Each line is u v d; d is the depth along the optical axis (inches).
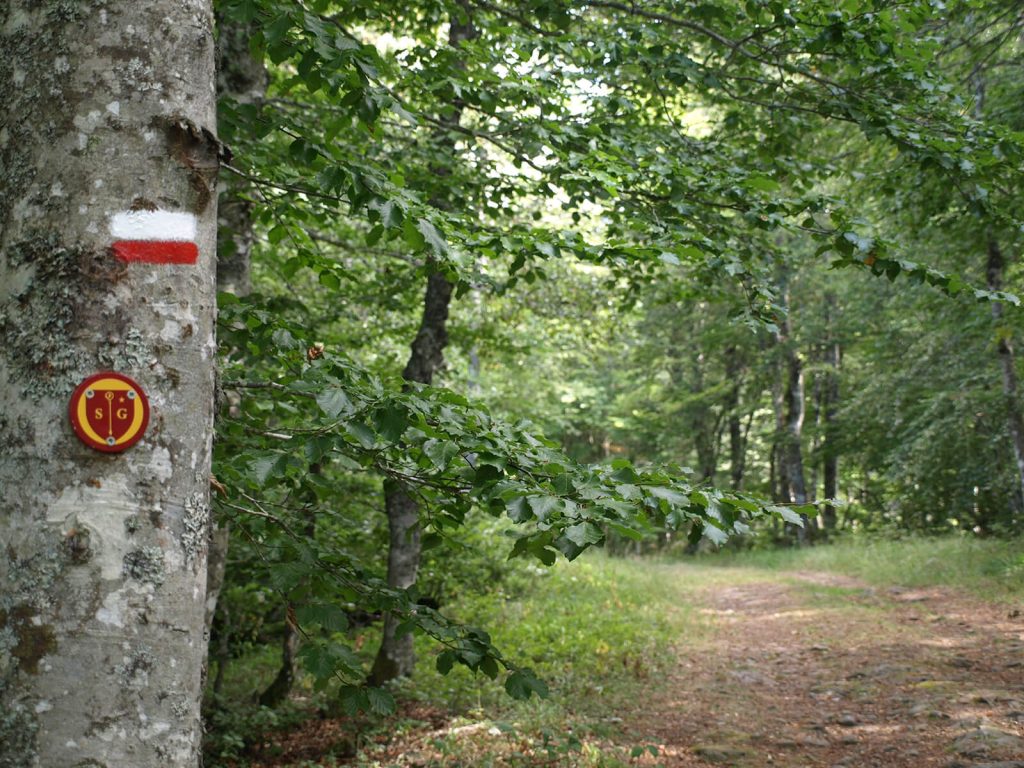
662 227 197.0
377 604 128.6
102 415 66.8
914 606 440.5
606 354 981.2
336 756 248.5
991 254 429.1
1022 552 522.0
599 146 202.1
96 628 64.6
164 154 71.7
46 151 69.7
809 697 289.7
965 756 209.2
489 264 435.8
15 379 67.4
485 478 110.0
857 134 375.9
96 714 63.9
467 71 184.9
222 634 287.6
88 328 67.7
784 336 884.6
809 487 1186.0
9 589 64.6
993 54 362.0
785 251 243.8
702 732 255.4
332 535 263.4
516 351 406.9
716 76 222.7
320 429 114.0
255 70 194.7
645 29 209.8
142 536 67.0
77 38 70.9
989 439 652.7
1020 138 215.8
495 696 287.7
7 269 69.3
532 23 244.2
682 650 376.2
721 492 111.0
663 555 1027.9
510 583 470.9
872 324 735.7
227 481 134.7
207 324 74.0
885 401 682.2
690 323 1019.3
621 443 1296.8
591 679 316.2
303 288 371.9
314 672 111.5
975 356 595.5
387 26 237.8
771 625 438.6
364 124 127.0
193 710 69.1
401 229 123.0
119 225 69.3
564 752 218.2
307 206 183.0
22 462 66.1
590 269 450.0
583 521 95.9
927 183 324.5
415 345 314.8
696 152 234.7
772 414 1235.9
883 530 812.6
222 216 196.4
